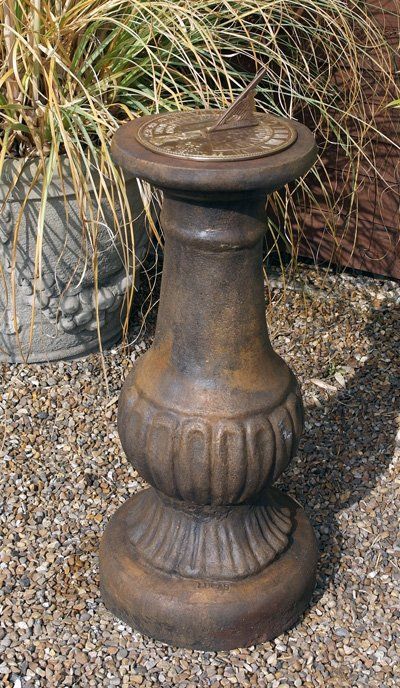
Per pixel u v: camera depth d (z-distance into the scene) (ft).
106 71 9.98
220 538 7.34
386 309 11.66
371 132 11.28
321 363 10.69
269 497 7.82
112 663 7.35
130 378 7.28
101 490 8.98
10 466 9.20
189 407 6.78
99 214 9.46
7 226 9.26
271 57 10.27
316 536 8.40
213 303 6.59
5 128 9.25
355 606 7.84
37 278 9.01
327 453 9.39
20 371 10.40
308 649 7.48
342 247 12.15
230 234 6.36
